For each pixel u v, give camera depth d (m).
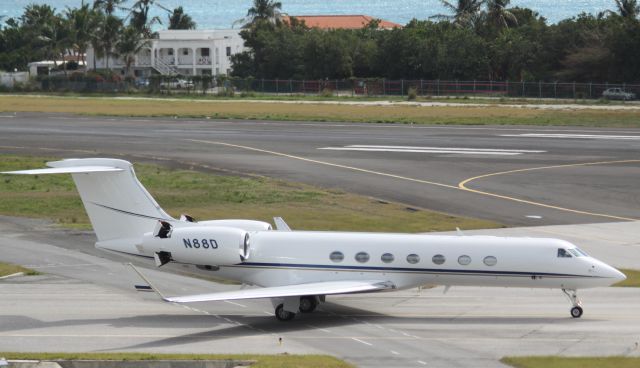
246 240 107.19
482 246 104.12
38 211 176.62
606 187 193.62
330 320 104.69
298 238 107.44
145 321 104.56
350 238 106.75
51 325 102.62
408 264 104.31
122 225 110.44
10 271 129.75
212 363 86.00
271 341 95.50
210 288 121.94
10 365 86.44
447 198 183.12
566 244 104.50
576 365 85.75
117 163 109.38
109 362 86.56
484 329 99.81
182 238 106.31
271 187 195.00
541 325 101.31
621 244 145.00
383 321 103.94
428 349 92.25
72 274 129.00
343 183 199.62
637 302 112.00
